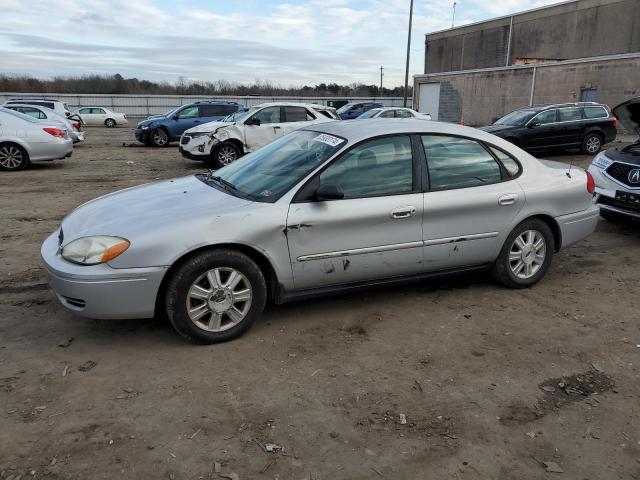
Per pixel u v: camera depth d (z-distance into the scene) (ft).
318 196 12.21
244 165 14.94
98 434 8.97
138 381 10.61
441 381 10.76
